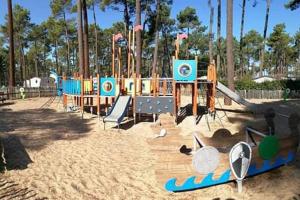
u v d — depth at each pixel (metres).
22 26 59.66
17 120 14.95
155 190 6.62
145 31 44.62
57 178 7.21
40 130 12.61
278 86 33.16
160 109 14.28
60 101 23.78
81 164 8.27
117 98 15.07
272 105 21.31
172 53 64.75
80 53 24.23
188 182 6.32
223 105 18.61
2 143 9.80
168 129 7.68
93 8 47.19
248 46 80.12
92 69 75.75
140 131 12.91
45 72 88.56
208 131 12.61
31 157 8.73
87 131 12.67
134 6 42.12
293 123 7.71
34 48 72.00
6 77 79.38
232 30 18.55
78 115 16.69
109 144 10.55
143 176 7.39
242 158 6.35
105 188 6.73
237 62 85.50
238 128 12.84
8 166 7.86
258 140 8.09
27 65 82.31
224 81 35.00
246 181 6.86
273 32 70.62
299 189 6.26
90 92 16.62
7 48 70.50
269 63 85.00
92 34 63.28
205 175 6.38
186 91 32.03
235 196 6.18
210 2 35.19
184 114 15.78
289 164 7.80
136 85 14.85
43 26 62.34
